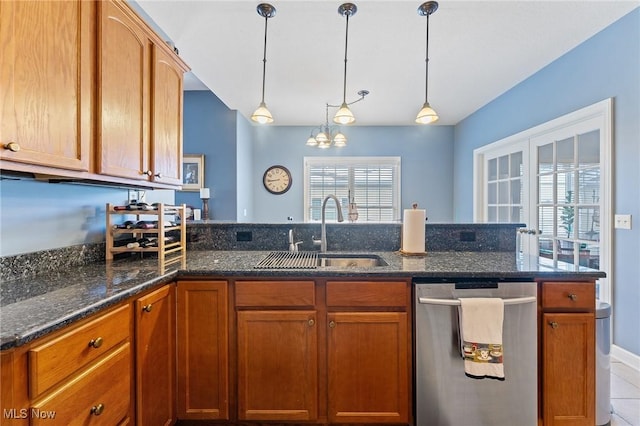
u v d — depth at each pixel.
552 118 2.90
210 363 1.48
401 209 5.24
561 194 2.84
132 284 1.22
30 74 1.00
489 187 4.18
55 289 1.15
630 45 2.15
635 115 2.12
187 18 2.18
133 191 2.06
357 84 3.40
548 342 1.44
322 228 2.04
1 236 1.27
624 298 2.20
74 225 1.61
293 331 1.47
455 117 4.73
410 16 2.15
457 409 1.44
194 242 2.13
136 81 1.53
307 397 1.47
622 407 1.75
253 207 5.24
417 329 1.44
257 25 2.27
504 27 2.30
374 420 1.46
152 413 1.29
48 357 0.83
